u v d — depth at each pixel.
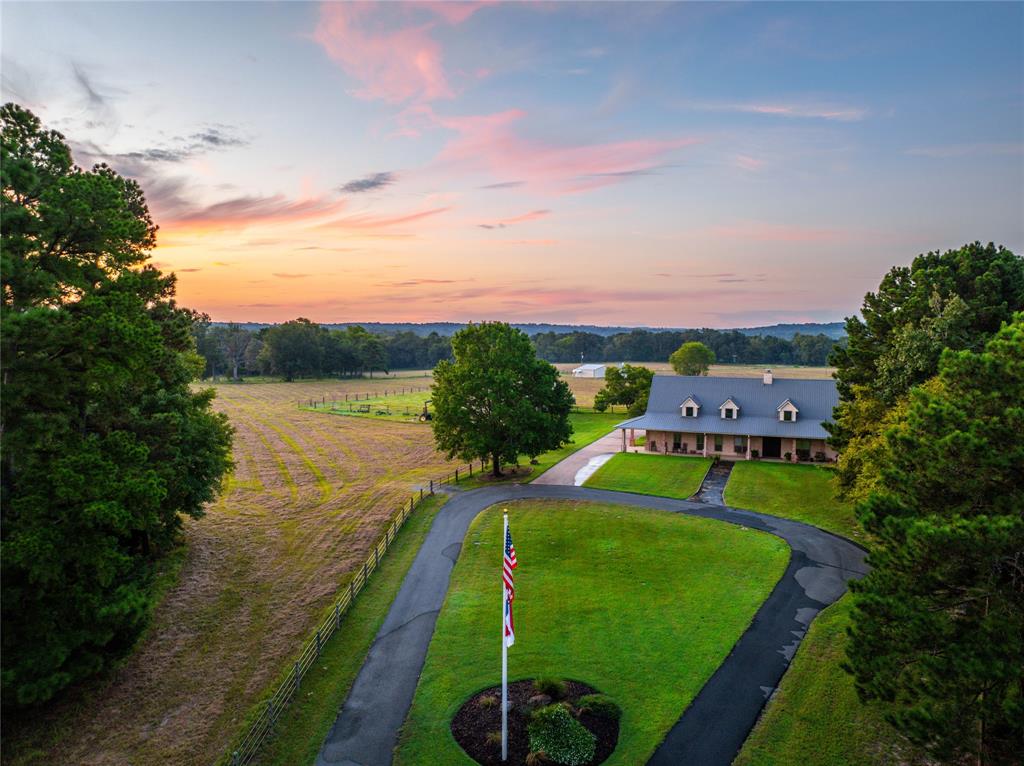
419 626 26.44
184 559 34.69
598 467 58.28
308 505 47.75
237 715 20.17
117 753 18.30
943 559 14.41
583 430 82.00
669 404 67.06
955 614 16.39
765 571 32.16
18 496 19.20
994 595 14.56
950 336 35.53
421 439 79.25
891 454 17.98
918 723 14.09
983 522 13.55
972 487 15.17
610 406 106.81
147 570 25.45
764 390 65.62
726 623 26.28
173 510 32.56
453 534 39.00
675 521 41.12
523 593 29.73
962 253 40.69
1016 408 14.46
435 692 21.36
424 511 44.50
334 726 19.53
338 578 31.97
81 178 19.81
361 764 17.73
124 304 19.53
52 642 18.72
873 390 40.78
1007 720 13.36
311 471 61.00
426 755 18.05
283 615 27.61
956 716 13.85
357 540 38.31
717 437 62.91
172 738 19.00
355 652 24.27
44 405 18.70
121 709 20.50
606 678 22.06
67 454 19.34
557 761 17.45
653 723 19.42
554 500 46.75
